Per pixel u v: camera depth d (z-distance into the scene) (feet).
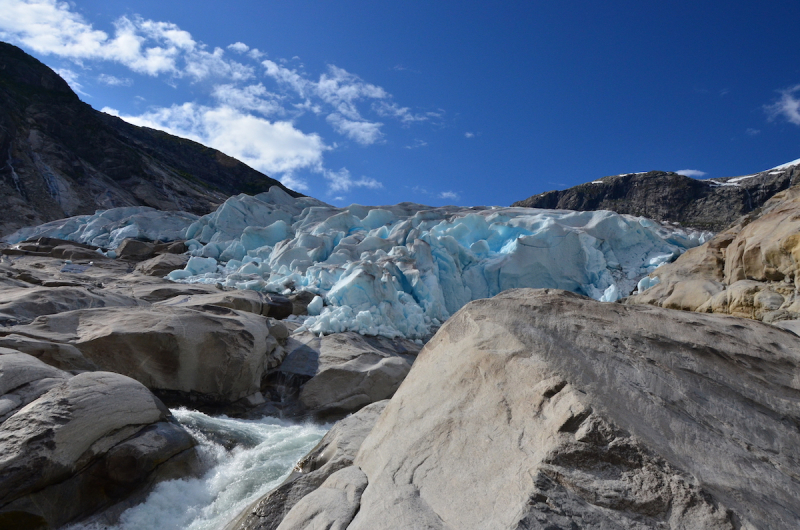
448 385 11.80
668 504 7.64
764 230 25.12
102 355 26.86
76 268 53.47
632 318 12.54
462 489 8.91
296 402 31.86
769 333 12.00
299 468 15.47
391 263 53.01
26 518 13.75
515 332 12.03
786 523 7.47
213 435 22.04
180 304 38.27
